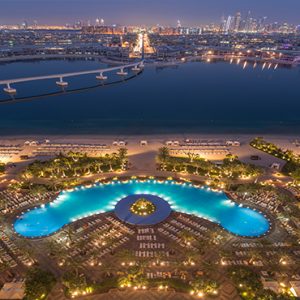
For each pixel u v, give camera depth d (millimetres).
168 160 131250
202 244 89625
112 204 112250
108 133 183500
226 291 76438
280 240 94000
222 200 114688
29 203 110938
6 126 196875
